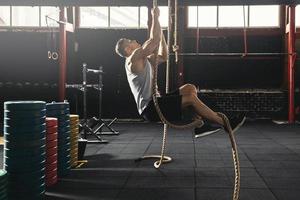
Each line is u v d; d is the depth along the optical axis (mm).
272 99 10156
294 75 10117
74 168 4285
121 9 10562
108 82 10594
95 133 6555
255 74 10320
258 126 8914
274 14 10250
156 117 2861
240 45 10336
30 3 6953
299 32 10016
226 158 4816
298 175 3865
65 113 3928
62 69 9742
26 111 2979
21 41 10562
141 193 3258
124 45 3014
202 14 10375
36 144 3031
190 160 4691
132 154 5203
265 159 4742
